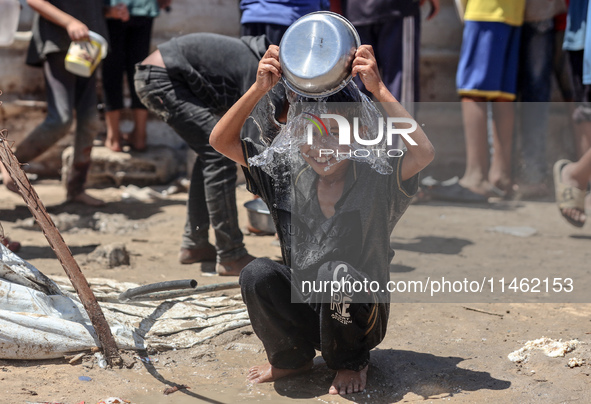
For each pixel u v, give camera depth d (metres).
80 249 4.50
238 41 3.86
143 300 3.01
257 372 2.54
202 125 3.76
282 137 2.33
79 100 5.65
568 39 5.60
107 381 2.42
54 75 5.40
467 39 6.70
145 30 6.65
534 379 2.41
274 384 2.47
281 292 2.31
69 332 2.59
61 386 2.33
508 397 2.28
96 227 5.21
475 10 6.58
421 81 8.46
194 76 3.76
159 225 5.37
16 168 2.57
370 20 5.51
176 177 7.09
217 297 3.34
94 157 6.76
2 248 2.71
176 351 2.78
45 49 5.31
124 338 2.72
